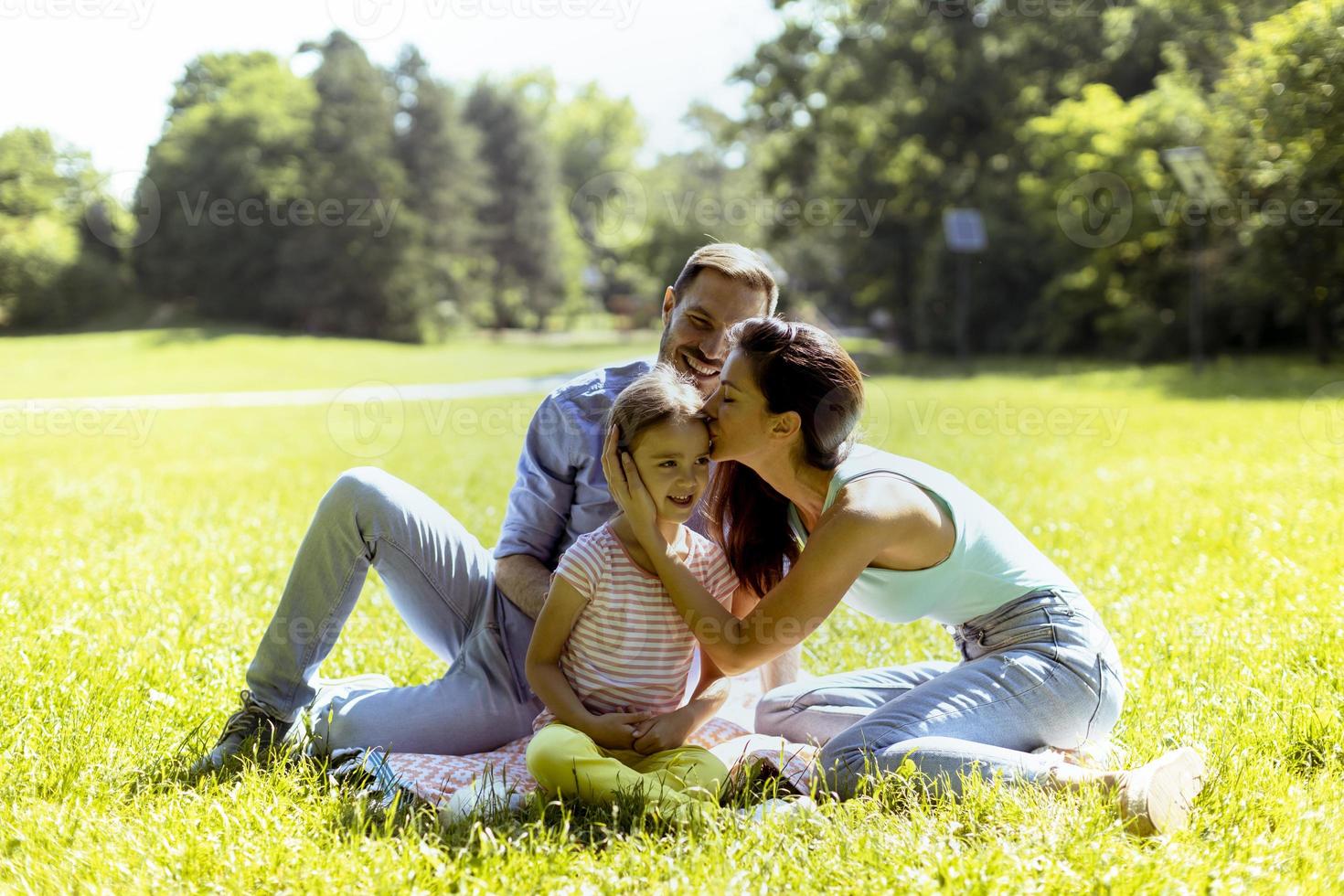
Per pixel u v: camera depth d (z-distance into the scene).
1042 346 35.59
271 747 3.33
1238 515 7.24
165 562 6.57
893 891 2.43
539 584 3.47
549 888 2.50
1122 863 2.52
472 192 59.31
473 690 3.41
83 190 49.16
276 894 2.47
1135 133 28.05
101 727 3.56
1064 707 3.15
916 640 4.89
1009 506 8.22
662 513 3.12
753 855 2.64
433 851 2.59
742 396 3.10
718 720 3.53
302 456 14.15
